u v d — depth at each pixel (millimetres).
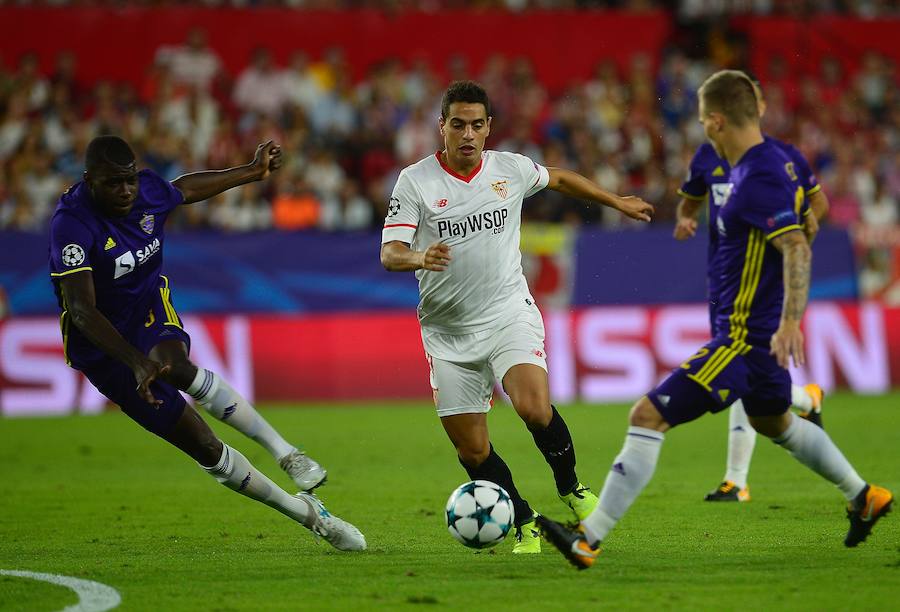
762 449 43906
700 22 84500
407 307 63312
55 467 40531
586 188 24969
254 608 18219
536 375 23094
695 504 30688
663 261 63781
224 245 61250
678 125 79938
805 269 20203
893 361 64250
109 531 27328
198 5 80312
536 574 20828
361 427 51500
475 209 23500
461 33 82875
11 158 69875
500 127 77312
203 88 77062
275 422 53406
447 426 24094
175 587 20016
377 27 81875
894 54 86250
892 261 70688
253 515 29938
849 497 22312
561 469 23641
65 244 21734
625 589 19312
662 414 20453
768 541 24531
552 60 83812
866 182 77812
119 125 72438
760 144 21312
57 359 59156
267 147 25062
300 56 78125
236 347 60094
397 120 76875
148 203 22984
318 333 61312
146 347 22922
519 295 24094
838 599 18344
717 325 21484
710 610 17656
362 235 63000
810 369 62844
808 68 84625
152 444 47250
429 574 20938
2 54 76188
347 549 23719
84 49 77312
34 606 18609
